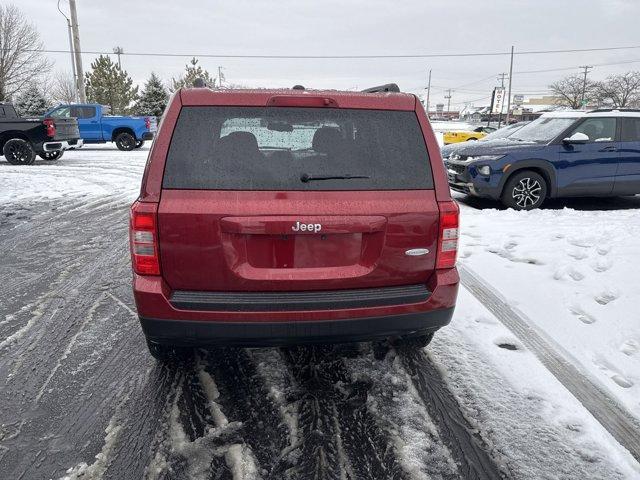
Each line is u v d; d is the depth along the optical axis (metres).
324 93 2.55
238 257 2.46
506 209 8.30
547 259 5.38
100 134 21.30
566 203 9.19
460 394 2.91
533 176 8.09
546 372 3.15
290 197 2.46
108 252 5.79
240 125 2.47
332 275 2.55
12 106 15.19
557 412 2.75
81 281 4.78
